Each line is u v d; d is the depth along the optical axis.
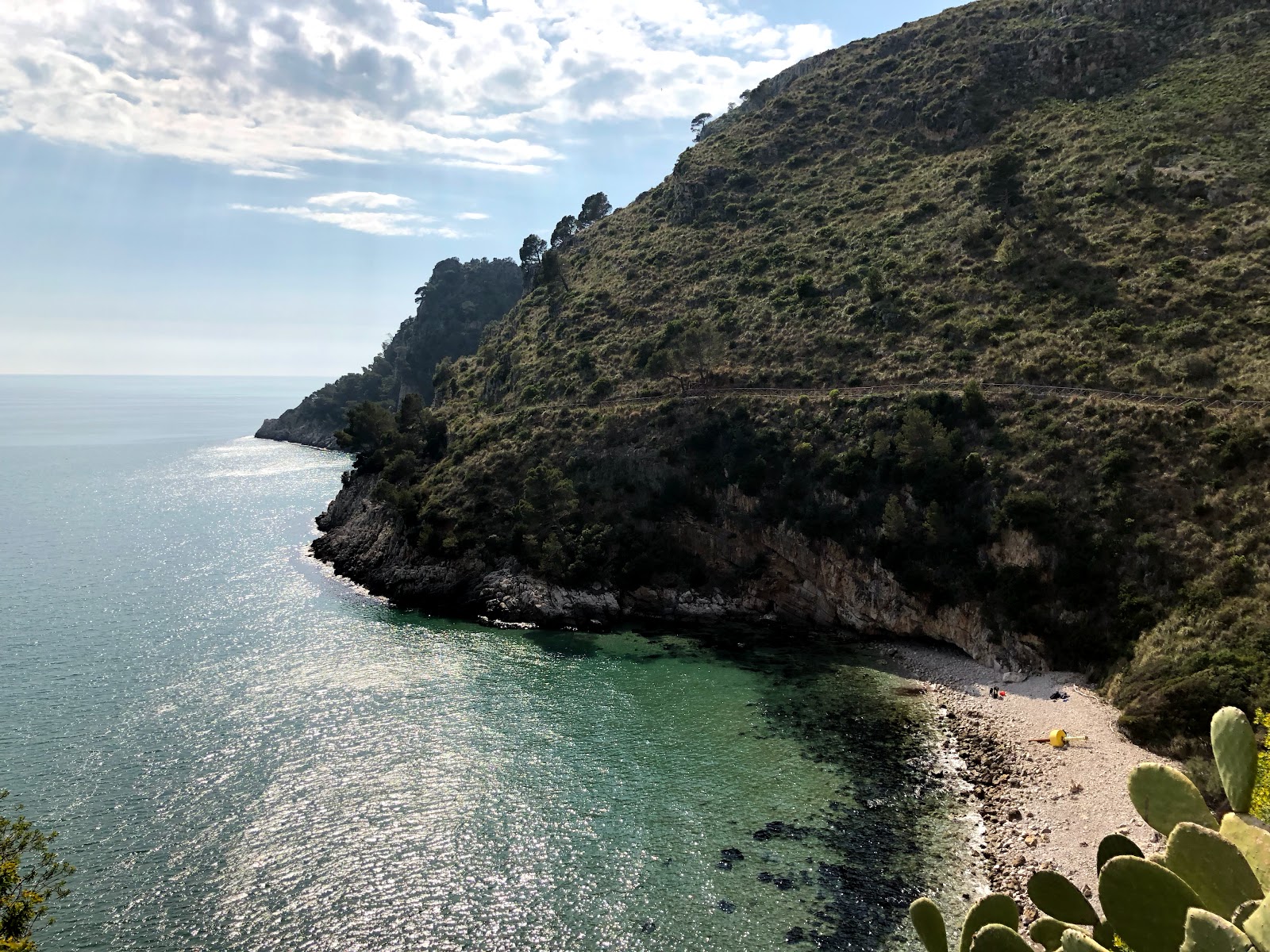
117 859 40.66
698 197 133.12
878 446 73.81
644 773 48.47
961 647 64.69
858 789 45.97
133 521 128.62
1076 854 38.03
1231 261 75.19
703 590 78.69
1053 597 59.69
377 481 110.69
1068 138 104.25
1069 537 60.31
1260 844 13.37
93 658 68.00
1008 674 59.78
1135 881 12.70
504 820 43.91
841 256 105.19
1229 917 12.47
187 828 43.28
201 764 50.03
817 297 98.94
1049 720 51.53
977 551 65.06
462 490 91.75
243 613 80.88
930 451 70.81
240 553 106.69
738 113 166.75
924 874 38.22
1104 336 74.25
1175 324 71.81
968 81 123.50
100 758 50.69
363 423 143.25
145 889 38.56
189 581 93.12
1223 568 52.19
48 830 42.91
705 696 59.72
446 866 40.06
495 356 135.62
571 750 51.47
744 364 93.12
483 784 47.56
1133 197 88.62
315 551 105.00
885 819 42.91
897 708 56.50
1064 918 15.77
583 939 35.00
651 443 87.25
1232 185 83.44
